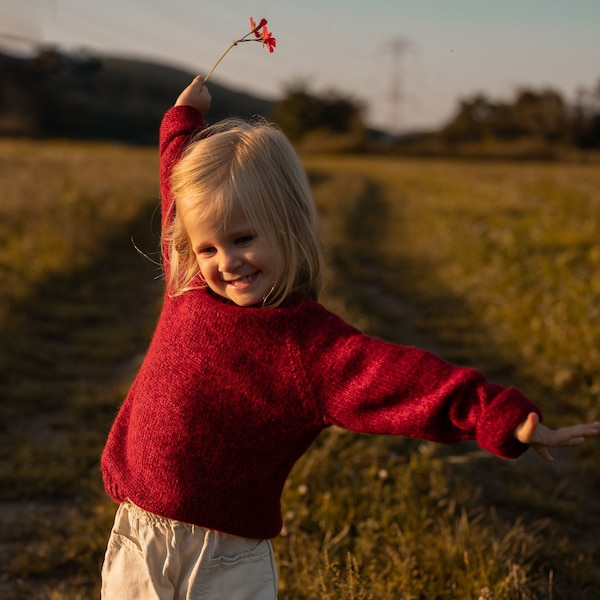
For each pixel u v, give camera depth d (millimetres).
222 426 1748
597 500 3963
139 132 88938
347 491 3559
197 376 1764
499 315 7598
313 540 3234
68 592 3068
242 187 1703
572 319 6895
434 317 7973
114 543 1920
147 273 9781
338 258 11500
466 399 1577
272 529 1850
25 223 10547
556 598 3039
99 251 10320
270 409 1716
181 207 1767
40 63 76812
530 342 6578
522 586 2883
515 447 1543
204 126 2311
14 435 4586
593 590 3100
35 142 55469
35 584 3145
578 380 5543
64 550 3309
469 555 3070
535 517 3730
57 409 5121
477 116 80438
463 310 8164
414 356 1643
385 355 1654
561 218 13766
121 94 103562
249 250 1717
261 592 1841
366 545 3133
